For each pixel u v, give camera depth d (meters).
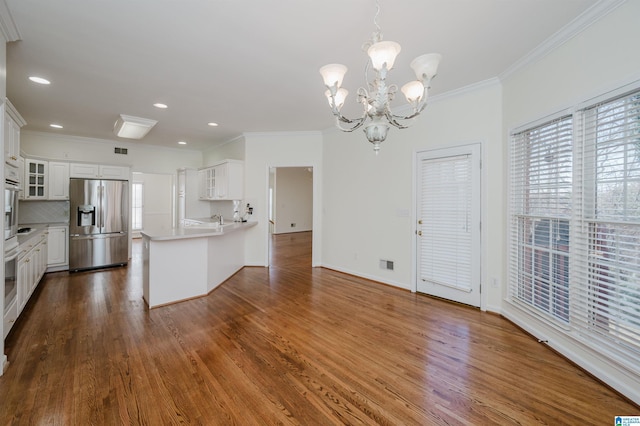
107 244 5.42
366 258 4.74
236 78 3.18
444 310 3.40
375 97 1.87
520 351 2.47
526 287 2.84
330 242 5.42
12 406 1.78
